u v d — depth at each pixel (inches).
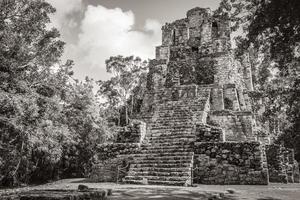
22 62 582.2
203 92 820.6
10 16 593.9
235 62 983.0
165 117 725.9
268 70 402.0
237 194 341.1
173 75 1006.4
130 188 398.9
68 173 888.9
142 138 645.3
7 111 539.5
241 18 315.3
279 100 364.5
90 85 920.3
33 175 740.7
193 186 452.4
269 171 585.6
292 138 320.2
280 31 253.9
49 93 692.7
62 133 698.2
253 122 712.4
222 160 528.7
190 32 1105.4
